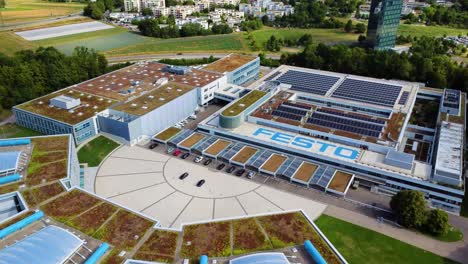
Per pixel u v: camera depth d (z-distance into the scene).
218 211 123.12
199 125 167.25
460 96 187.38
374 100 181.38
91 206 103.94
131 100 176.50
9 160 120.12
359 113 170.12
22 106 174.38
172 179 139.12
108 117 165.50
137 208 124.00
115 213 101.44
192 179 139.25
